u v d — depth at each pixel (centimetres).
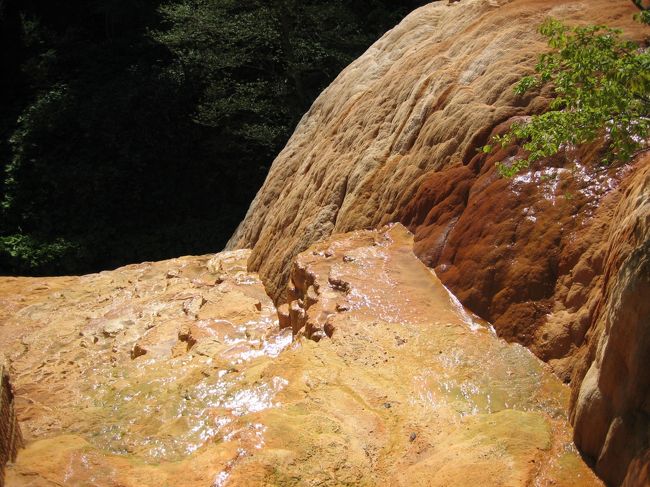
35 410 540
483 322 528
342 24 1773
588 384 371
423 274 593
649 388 327
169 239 1736
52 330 759
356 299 564
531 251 518
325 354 496
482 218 571
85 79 1977
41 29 2122
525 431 385
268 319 692
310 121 1009
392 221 682
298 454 379
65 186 1756
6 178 1783
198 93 1850
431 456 382
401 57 863
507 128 596
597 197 505
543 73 399
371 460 388
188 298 801
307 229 775
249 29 1689
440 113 684
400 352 491
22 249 1634
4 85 2066
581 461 363
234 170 1844
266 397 461
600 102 365
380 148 756
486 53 681
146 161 1822
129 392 548
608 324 362
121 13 2097
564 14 659
